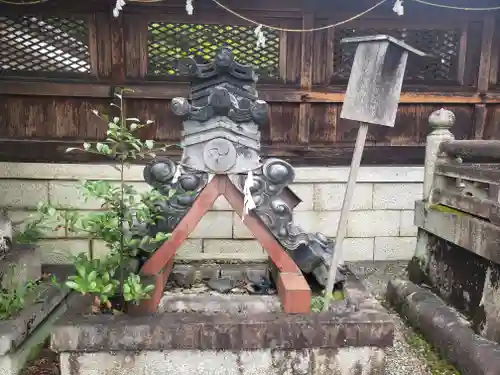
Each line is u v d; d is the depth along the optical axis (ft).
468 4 16.02
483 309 9.91
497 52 16.57
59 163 15.70
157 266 9.14
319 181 16.43
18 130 15.66
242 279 11.50
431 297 12.14
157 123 16.07
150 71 15.93
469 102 16.69
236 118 8.84
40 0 14.87
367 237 17.02
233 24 15.83
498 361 8.65
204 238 16.43
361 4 15.93
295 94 16.08
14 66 15.43
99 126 15.89
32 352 10.13
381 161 17.03
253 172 9.02
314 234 11.30
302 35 15.92
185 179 8.89
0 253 11.02
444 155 12.43
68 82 15.44
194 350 8.39
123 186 8.57
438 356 10.43
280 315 8.71
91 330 8.07
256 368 8.54
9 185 15.55
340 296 10.10
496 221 9.53
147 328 8.15
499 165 11.71
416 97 16.46
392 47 8.20
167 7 15.37
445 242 12.08
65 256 15.85
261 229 9.37
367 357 8.61
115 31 15.39
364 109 8.54
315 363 8.57
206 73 9.04
